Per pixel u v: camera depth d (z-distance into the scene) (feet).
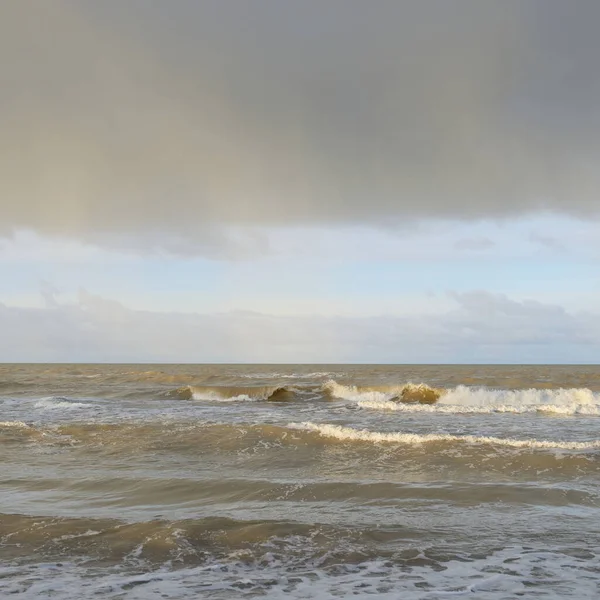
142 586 20.21
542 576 20.90
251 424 54.29
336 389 102.94
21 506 31.63
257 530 26.71
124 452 46.98
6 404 86.79
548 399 90.12
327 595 19.25
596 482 35.60
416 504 31.22
